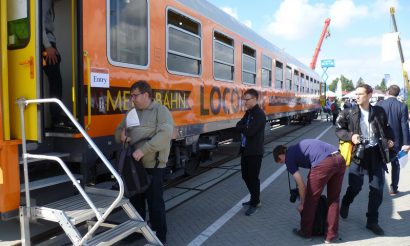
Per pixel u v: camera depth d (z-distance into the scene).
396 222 4.77
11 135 3.50
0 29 3.22
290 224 4.73
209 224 4.72
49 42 4.09
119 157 3.67
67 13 4.21
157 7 5.30
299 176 4.16
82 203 3.41
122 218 4.82
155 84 5.26
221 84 7.51
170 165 6.08
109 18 4.34
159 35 5.35
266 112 10.91
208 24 6.93
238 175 7.46
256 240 4.23
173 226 4.65
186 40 6.14
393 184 6.01
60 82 4.23
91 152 4.07
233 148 11.02
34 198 3.45
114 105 4.44
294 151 4.16
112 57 4.42
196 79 6.47
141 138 3.71
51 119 4.20
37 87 3.34
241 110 8.62
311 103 21.28
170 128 3.72
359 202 5.58
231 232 4.47
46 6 4.05
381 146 4.30
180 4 5.93
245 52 9.00
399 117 5.32
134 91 3.74
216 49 7.29
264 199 5.82
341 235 4.34
